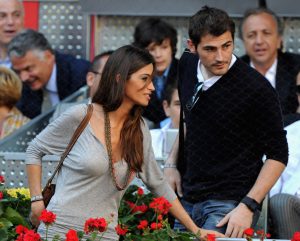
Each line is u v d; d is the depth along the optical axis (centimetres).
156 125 1541
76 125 1001
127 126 1001
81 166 981
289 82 1539
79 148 991
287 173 1293
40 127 1561
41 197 1023
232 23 1080
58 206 988
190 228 1062
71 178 992
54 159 1314
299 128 1314
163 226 1068
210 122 1103
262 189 1079
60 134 1009
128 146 1000
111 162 988
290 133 1312
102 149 986
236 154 1105
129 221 1176
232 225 1069
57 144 1012
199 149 1118
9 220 1130
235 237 1067
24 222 1135
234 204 1100
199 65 1116
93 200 992
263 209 1222
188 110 1118
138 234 1134
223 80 1089
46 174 1317
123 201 1181
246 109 1088
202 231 1058
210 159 1114
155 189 1056
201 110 1106
